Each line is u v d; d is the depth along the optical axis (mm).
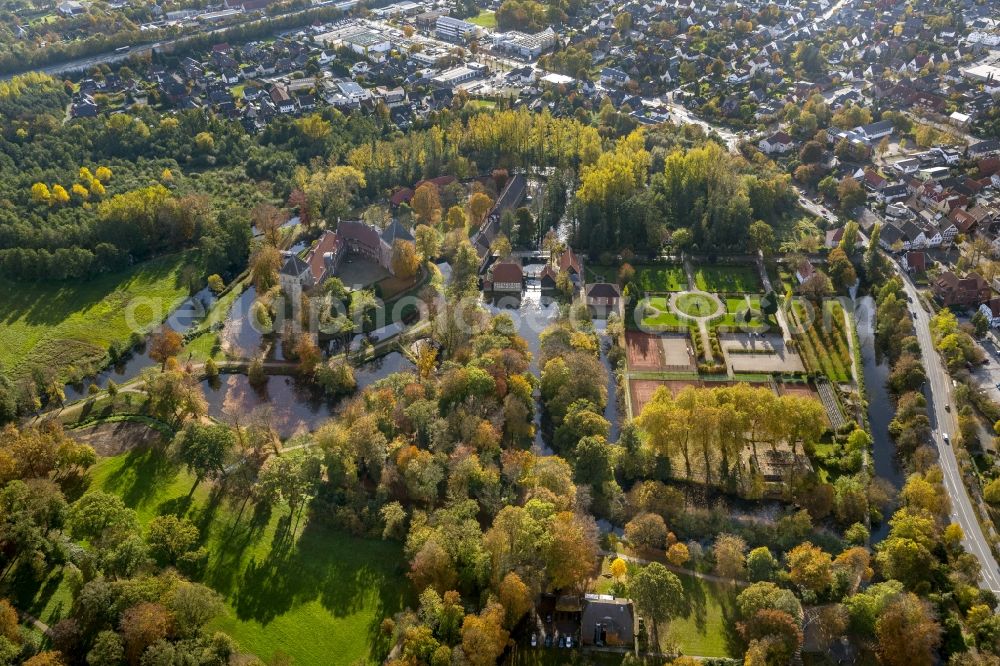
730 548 196250
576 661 181500
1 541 195500
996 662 169250
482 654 167000
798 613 179000
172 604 175375
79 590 184875
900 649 174375
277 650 182750
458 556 192125
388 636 185375
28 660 161500
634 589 183000
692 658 177750
